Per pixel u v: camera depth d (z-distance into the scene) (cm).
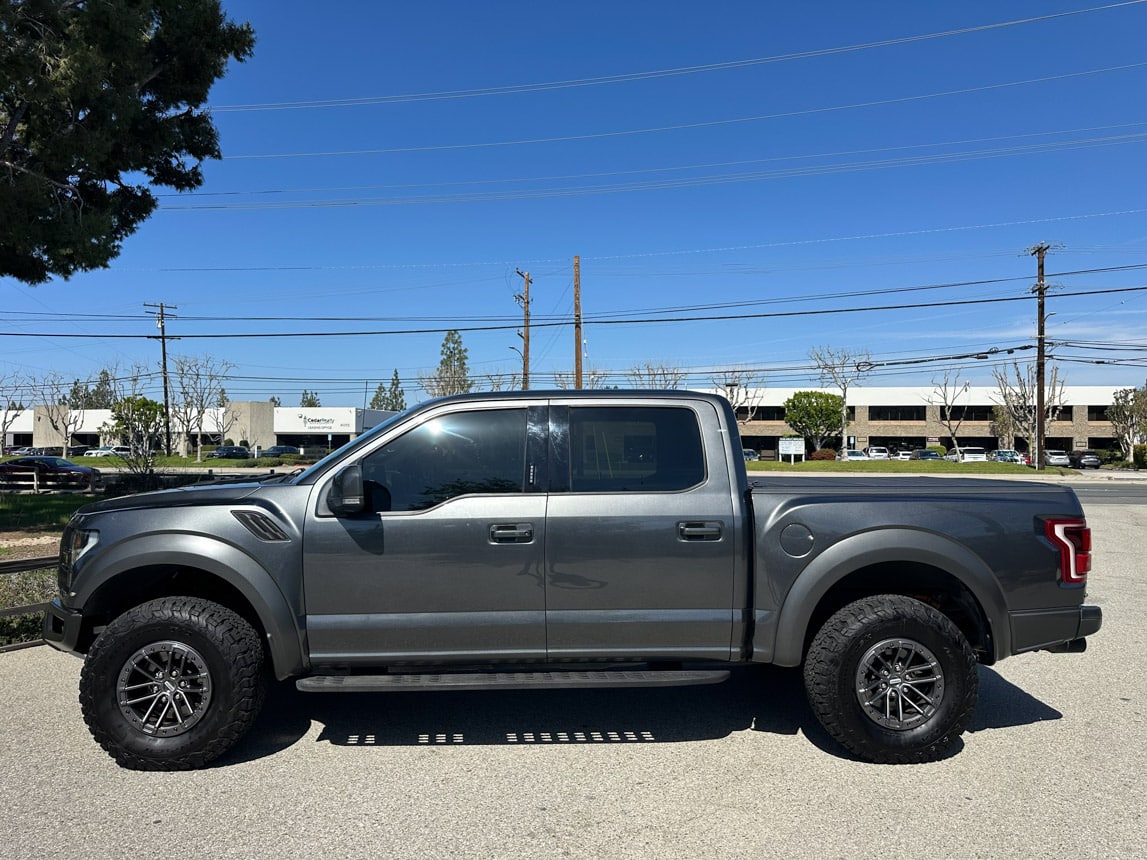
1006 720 480
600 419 433
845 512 417
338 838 332
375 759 418
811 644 418
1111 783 387
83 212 1356
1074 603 425
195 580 447
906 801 367
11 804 363
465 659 413
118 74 1268
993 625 419
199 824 344
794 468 4050
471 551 409
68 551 422
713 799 371
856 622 407
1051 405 6744
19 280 1467
